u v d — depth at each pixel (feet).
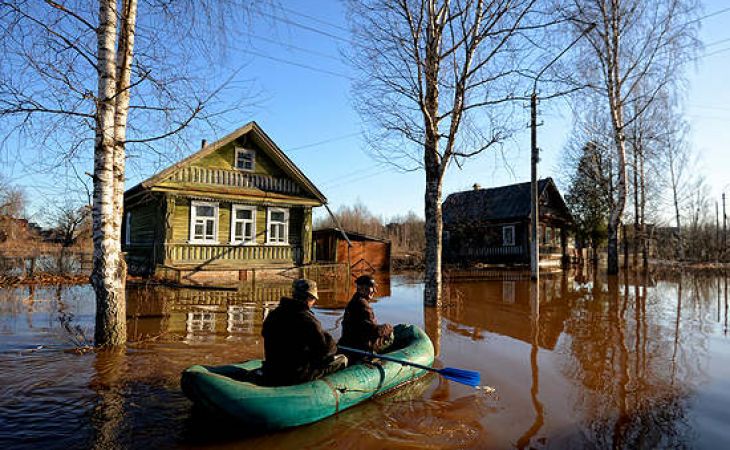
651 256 126.72
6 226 76.64
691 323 28.30
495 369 18.25
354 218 168.86
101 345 19.70
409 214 187.93
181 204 47.03
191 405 13.70
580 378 17.06
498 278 59.67
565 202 96.27
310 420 12.72
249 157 52.26
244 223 51.13
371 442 11.66
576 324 27.73
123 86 19.51
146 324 25.32
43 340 20.98
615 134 62.54
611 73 60.59
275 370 13.51
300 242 55.26
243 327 24.97
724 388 15.92
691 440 11.80
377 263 69.87
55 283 44.68
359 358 16.28
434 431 12.36
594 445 11.51
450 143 32.17
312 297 13.99
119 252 20.13
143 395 14.42
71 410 13.15
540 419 13.20
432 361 17.89
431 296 33.40
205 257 47.73
